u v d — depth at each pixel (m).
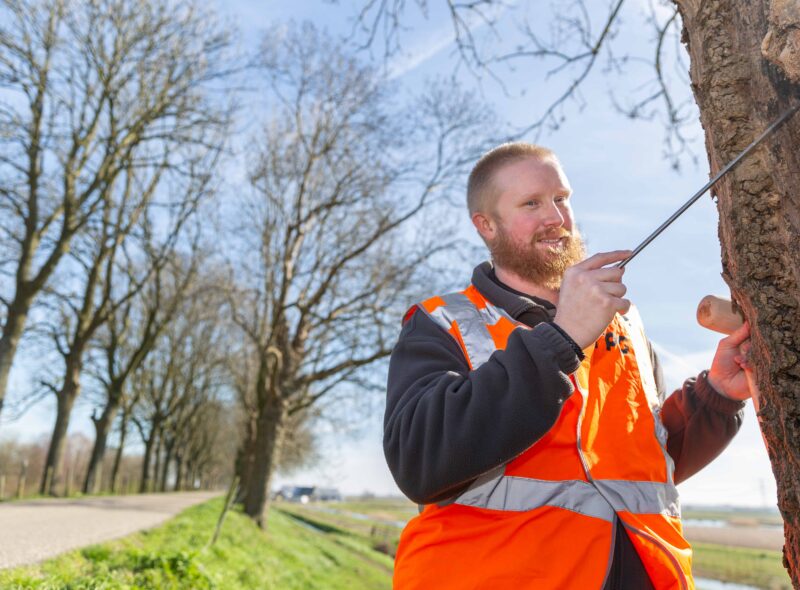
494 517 1.43
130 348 31.28
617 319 1.77
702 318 1.59
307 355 18.34
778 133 1.30
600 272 1.43
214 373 35.50
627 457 1.51
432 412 1.40
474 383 1.39
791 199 1.28
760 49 1.35
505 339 1.60
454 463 1.35
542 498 1.43
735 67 1.40
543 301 1.75
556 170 1.83
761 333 1.33
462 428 1.34
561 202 1.83
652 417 1.63
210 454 55.47
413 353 1.63
